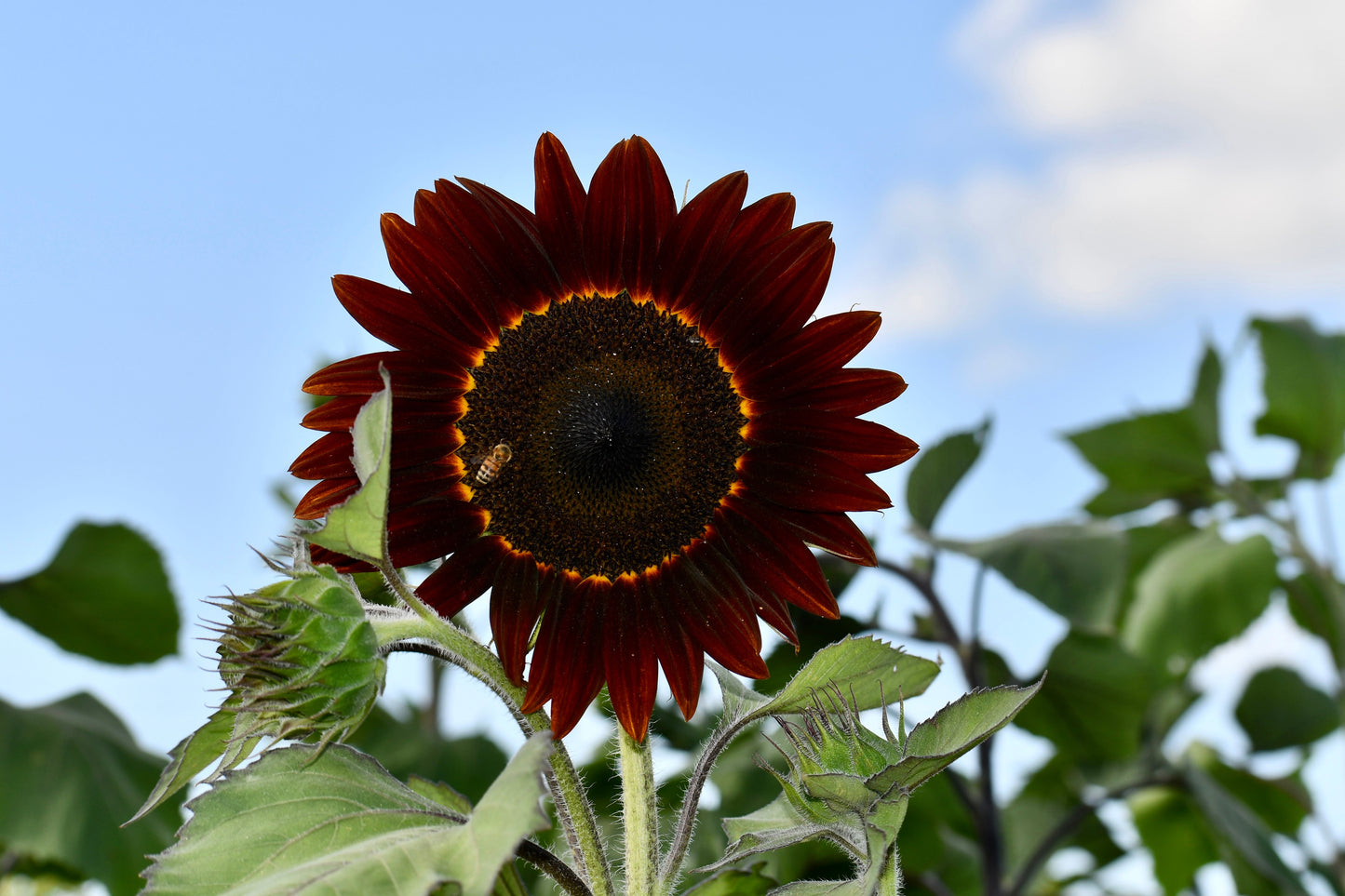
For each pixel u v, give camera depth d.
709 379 0.56
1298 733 0.97
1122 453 1.00
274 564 0.50
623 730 0.54
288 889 0.45
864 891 0.47
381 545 0.49
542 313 0.56
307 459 0.53
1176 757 0.97
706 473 0.56
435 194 0.54
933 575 0.79
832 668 0.53
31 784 0.84
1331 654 0.97
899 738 0.49
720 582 0.56
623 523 0.56
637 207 0.56
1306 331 1.00
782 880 0.69
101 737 0.90
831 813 0.49
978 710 0.48
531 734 0.54
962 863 0.93
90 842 0.84
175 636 1.00
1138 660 0.80
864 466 0.56
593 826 0.52
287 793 0.50
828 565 0.75
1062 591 0.73
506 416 0.55
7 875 0.93
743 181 0.56
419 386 0.55
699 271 0.56
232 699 0.49
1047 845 0.82
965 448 0.79
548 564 0.56
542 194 0.55
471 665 0.53
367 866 0.45
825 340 0.56
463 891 0.44
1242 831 0.86
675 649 0.55
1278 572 0.90
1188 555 0.95
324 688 0.49
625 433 0.55
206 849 0.49
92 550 0.97
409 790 0.51
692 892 0.54
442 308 0.55
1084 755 0.86
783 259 0.56
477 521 0.56
